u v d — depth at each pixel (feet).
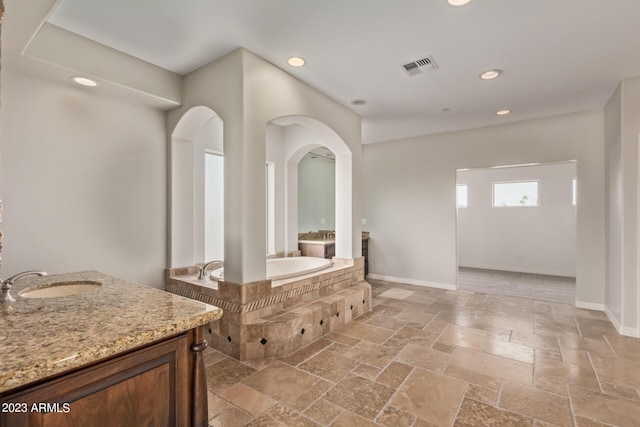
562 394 7.11
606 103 12.71
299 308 10.08
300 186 19.61
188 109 10.21
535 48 8.56
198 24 7.52
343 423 6.11
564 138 14.11
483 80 10.60
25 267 8.19
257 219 9.11
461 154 16.75
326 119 11.80
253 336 8.63
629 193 10.43
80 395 3.27
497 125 15.71
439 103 12.71
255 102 8.96
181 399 4.17
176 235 11.23
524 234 22.68
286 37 8.09
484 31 7.79
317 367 8.29
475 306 13.89
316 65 9.57
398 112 13.78
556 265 21.52
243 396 6.97
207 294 9.57
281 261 14.83
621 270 10.66
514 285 18.28
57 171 8.70
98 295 5.24
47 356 3.03
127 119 10.14
